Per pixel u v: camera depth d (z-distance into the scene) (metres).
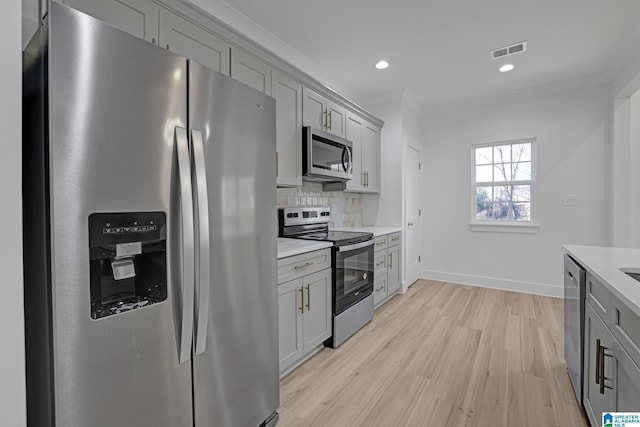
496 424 1.54
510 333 2.61
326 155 2.77
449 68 3.12
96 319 0.85
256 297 1.39
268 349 1.48
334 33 2.49
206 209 1.09
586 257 1.66
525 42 2.62
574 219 3.46
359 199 4.04
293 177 2.46
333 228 3.51
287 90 2.40
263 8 2.16
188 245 1.03
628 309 1.06
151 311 0.97
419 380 1.93
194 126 1.09
